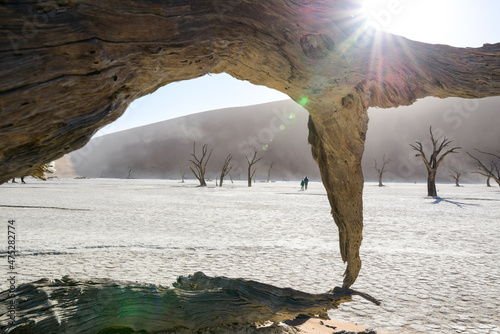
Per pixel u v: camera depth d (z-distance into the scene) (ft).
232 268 25.22
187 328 11.67
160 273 23.47
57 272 23.16
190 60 6.97
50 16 5.38
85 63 5.70
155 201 87.15
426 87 9.95
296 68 8.49
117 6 5.92
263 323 13.05
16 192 117.60
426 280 22.89
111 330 10.88
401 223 51.72
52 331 9.14
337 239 37.60
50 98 5.49
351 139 11.12
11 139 5.38
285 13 7.82
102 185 198.08
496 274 24.48
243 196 112.88
